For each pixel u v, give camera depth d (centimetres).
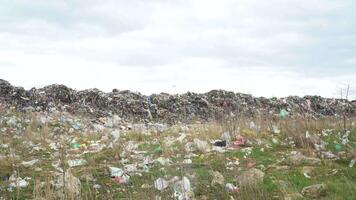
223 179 691
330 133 1080
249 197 614
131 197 623
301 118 1225
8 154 874
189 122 1628
